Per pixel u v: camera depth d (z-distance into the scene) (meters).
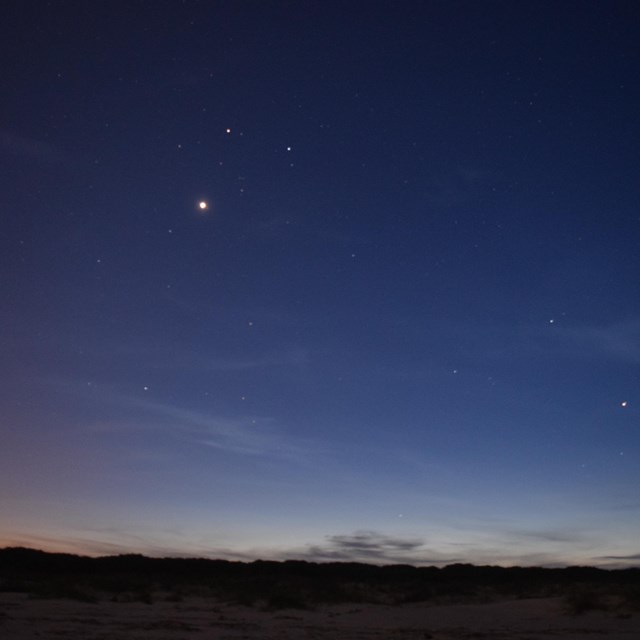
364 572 54.31
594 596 23.41
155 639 12.38
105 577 37.28
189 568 52.72
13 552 51.03
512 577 51.19
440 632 15.78
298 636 14.15
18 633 12.38
